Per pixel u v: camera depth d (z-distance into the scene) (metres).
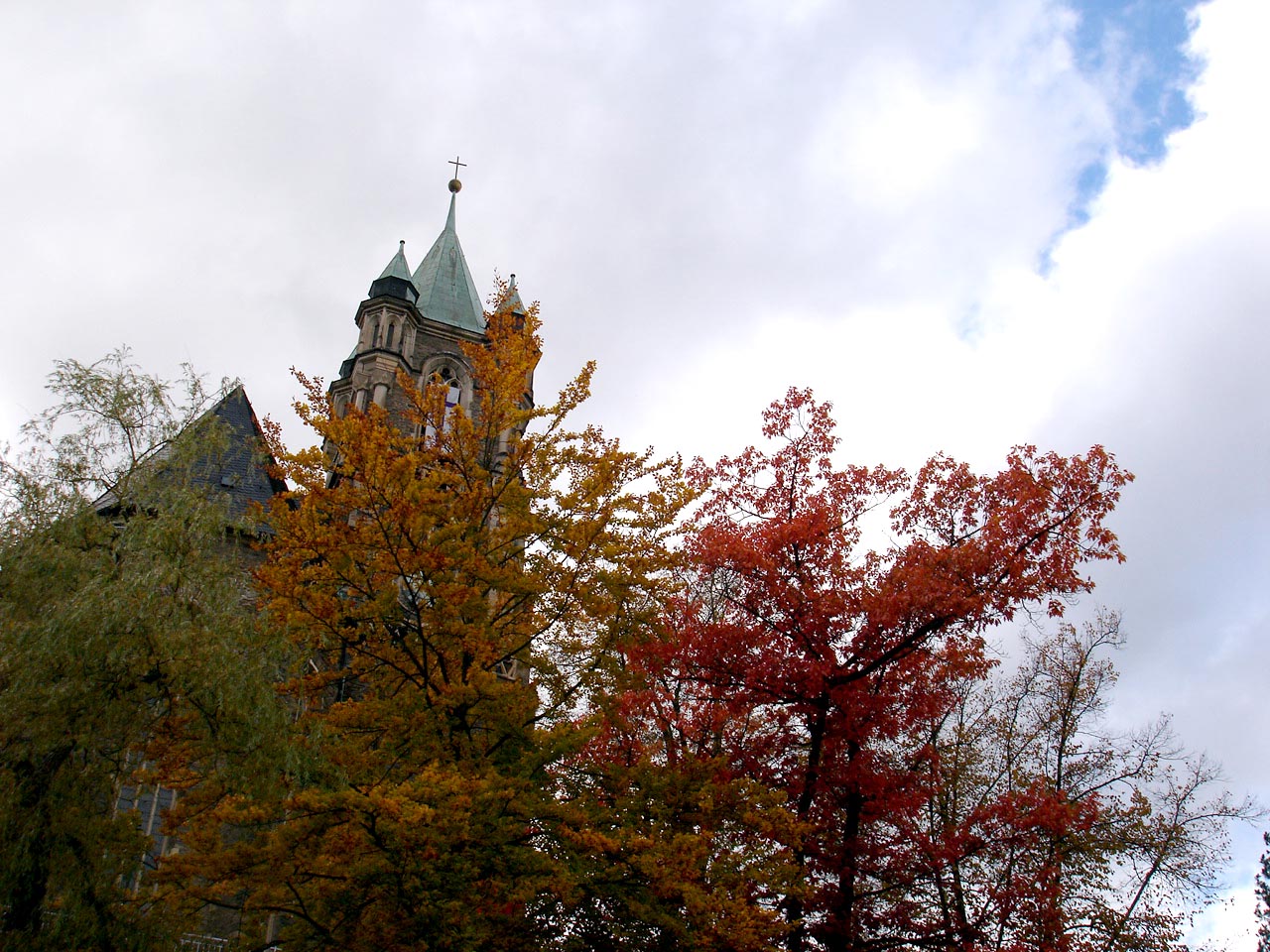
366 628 16.44
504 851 13.70
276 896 13.55
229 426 18.72
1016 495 19.34
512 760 15.69
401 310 45.50
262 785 14.13
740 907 13.62
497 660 16.91
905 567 19.14
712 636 19.66
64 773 14.24
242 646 15.43
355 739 15.82
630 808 15.52
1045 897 19.02
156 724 15.41
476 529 17.52
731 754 20.14
